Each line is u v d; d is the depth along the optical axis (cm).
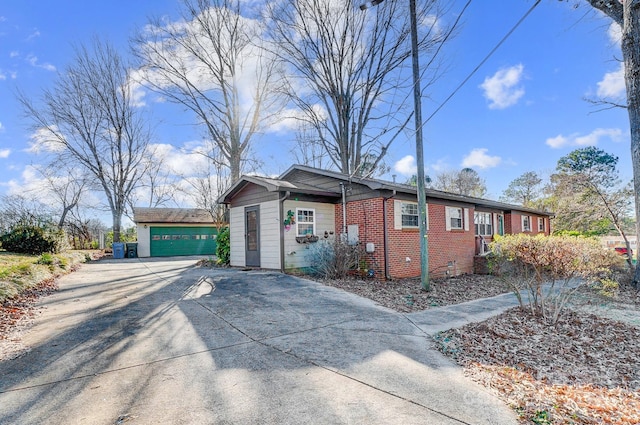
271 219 1149
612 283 666
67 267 1240
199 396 332
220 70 1827
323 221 1217
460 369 407
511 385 365
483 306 755
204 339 500
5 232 1678
